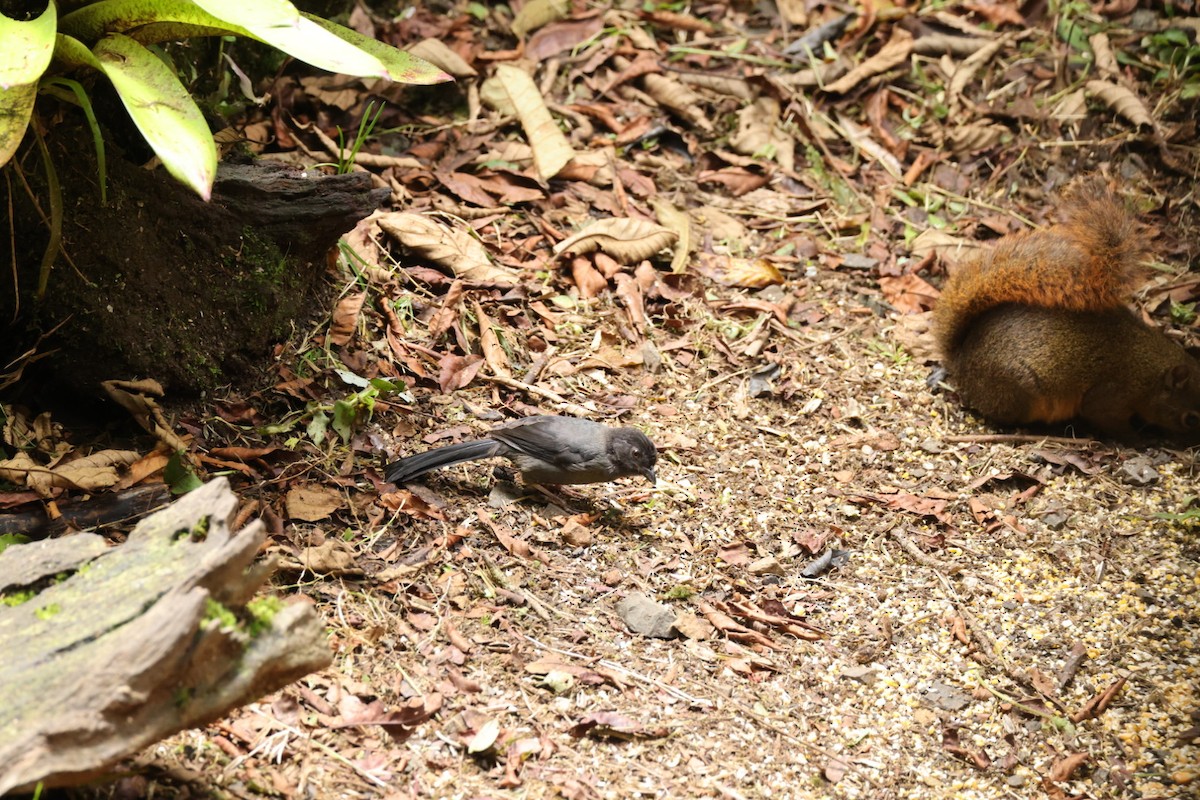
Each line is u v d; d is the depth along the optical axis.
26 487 4.48
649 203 7.00
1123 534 5.41
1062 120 7.91
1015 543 5.34
